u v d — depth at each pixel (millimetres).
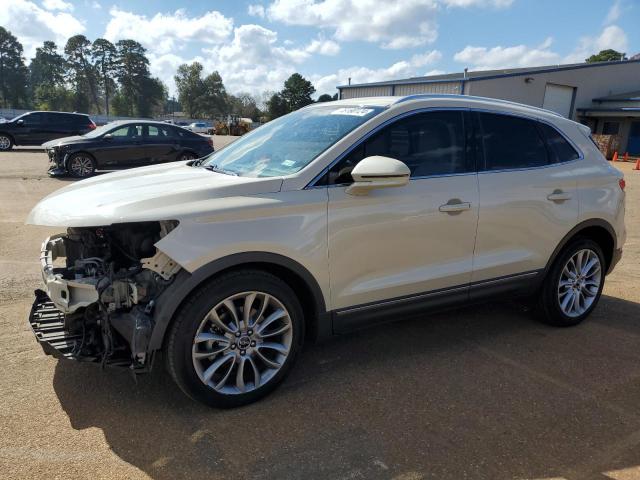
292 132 3805
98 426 2842
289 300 3113
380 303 3471
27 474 2445
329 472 2521
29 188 11234
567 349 4004
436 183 3572
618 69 35594
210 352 2920
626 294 5422
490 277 3938
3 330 3988
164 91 139250
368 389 3314
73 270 3162
